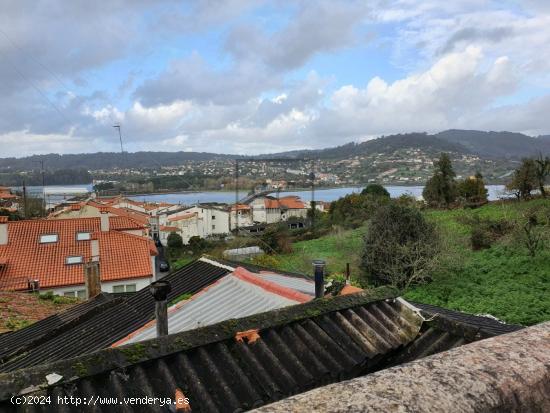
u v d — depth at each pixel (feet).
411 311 14.19
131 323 22.27
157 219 155.84
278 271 28.35
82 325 24.36
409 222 54.39
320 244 87.66
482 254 59.06
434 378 4.74
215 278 24.63
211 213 166.30
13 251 71.82
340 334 12.78
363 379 4.77
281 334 12.51
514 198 99.50
